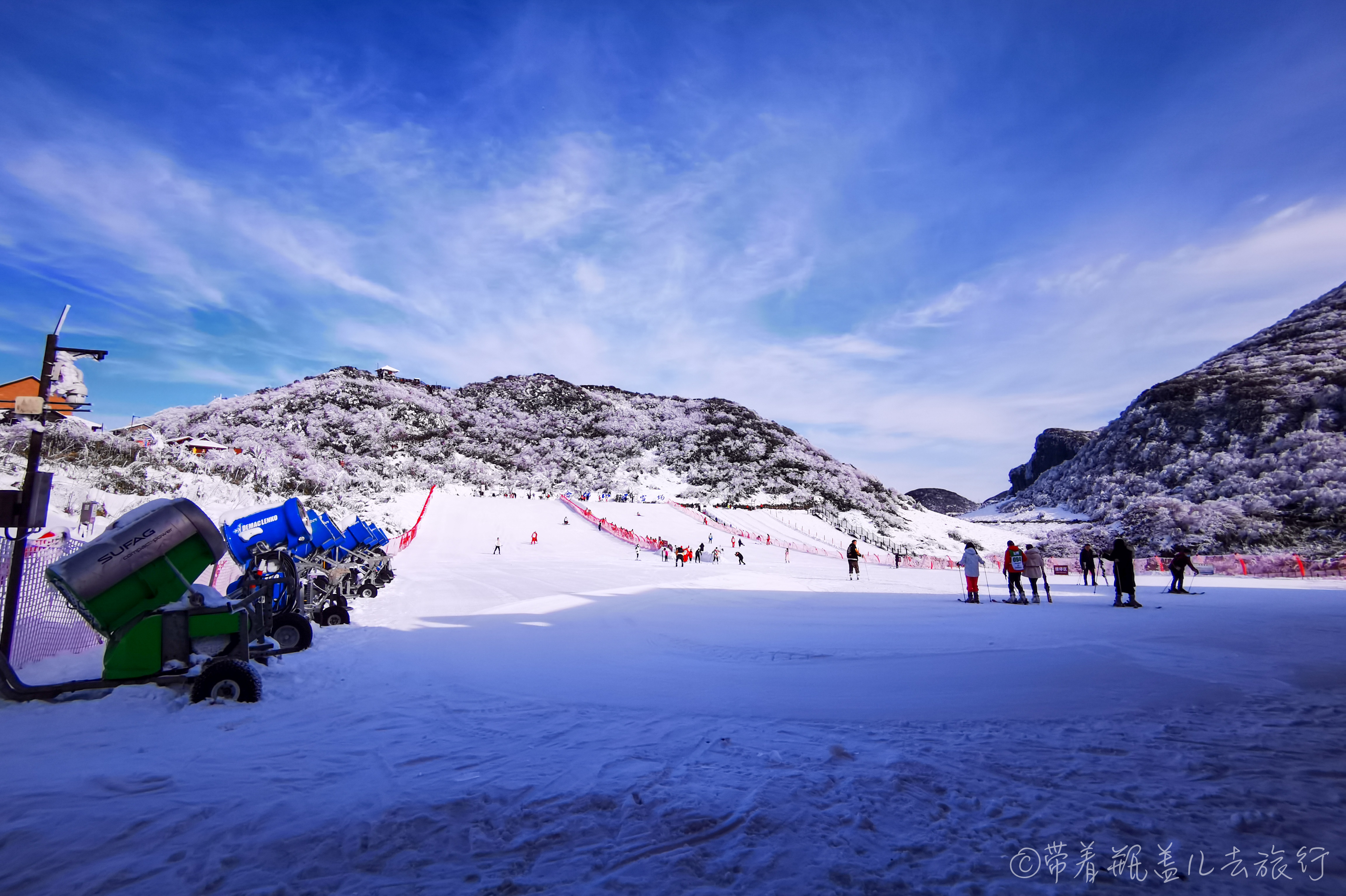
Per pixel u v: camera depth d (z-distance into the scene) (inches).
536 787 165.3
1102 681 282.8
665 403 6063.0
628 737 213.0
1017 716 231.3
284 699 276.1
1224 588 852.6
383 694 288.7
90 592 269.7
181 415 3855.8
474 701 272.5
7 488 764.0
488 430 4734.3
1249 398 4131.4
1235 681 276.1
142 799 159.3
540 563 1549.0
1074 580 1224.2
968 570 698.8
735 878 117.6
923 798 154.6
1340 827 135.5
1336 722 214.1
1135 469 4439.0
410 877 119.3
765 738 208.7
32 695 263.7
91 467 1074.1
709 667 343.9
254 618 335.9
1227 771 170.1
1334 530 2556.6
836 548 2519.7
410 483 3329.2
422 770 181.5
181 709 255.8
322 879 119.0
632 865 123.5
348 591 714.8
